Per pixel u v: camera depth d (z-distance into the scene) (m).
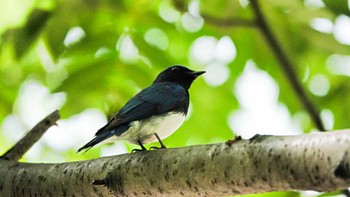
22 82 13.68
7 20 12.23
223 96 13.63
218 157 6.24
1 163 8.10
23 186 7.72
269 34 11.19
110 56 13.16
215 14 12.47
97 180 7.09
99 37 13.09
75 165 7.52
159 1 13.33
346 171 5.27
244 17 12.47
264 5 12.41
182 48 13.63
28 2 12.20
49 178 7.58
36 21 12.00
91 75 13.12
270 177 5.86
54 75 13.45
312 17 12.34
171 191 6.73
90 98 13.14
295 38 12.71
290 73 11.05
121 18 13.14
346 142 5.34
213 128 13.66
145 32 13.34
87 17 12.72
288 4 12.33
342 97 13.47
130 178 6.98
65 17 12.00
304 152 5.60
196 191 6.51
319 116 10.90
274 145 5.86
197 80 13.63
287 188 5.86
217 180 6.26
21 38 12.08
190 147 6.62
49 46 12.06
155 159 6.83
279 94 13.43
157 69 13.33
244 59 13.44
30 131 8.70
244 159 6.03
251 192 6.15
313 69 13.38
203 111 13.64
